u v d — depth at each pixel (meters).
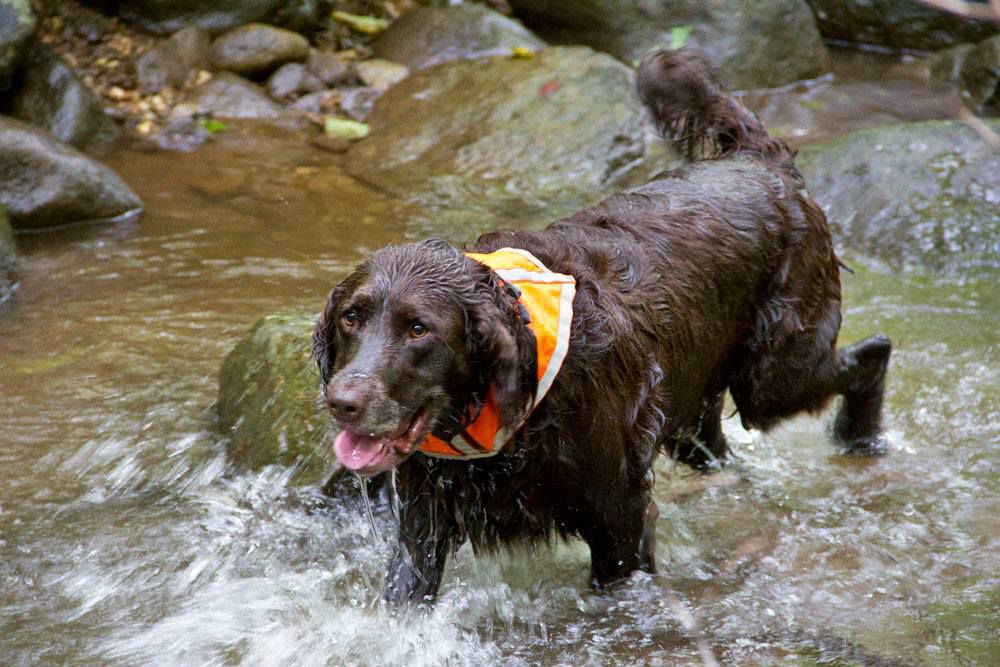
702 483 6.32
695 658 4.69
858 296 8.42
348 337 4.04
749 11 12.75
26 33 10.50
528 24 13.82
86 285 8.26
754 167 5.92
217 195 9.92
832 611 5.08
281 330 6.68
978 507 5.98
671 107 6.45
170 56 12.11
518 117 11.13
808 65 13.11
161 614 5.02
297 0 12.82
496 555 5.04
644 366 4.78
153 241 9.01
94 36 12.33
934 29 13.84
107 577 5.27
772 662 4.65
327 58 12.41
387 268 4.07
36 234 9.12
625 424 4.67
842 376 6.19
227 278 8.37
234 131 11.34
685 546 5.67
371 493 5.88
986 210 9.34
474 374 4.15
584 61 11.74
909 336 7.80
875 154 9.85
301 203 9.78
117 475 6.11
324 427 6.07
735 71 12.73
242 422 6.36
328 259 8.69
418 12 13.16
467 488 4.63
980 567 5.41
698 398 5.51
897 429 6.81
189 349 7.38
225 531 5.69
